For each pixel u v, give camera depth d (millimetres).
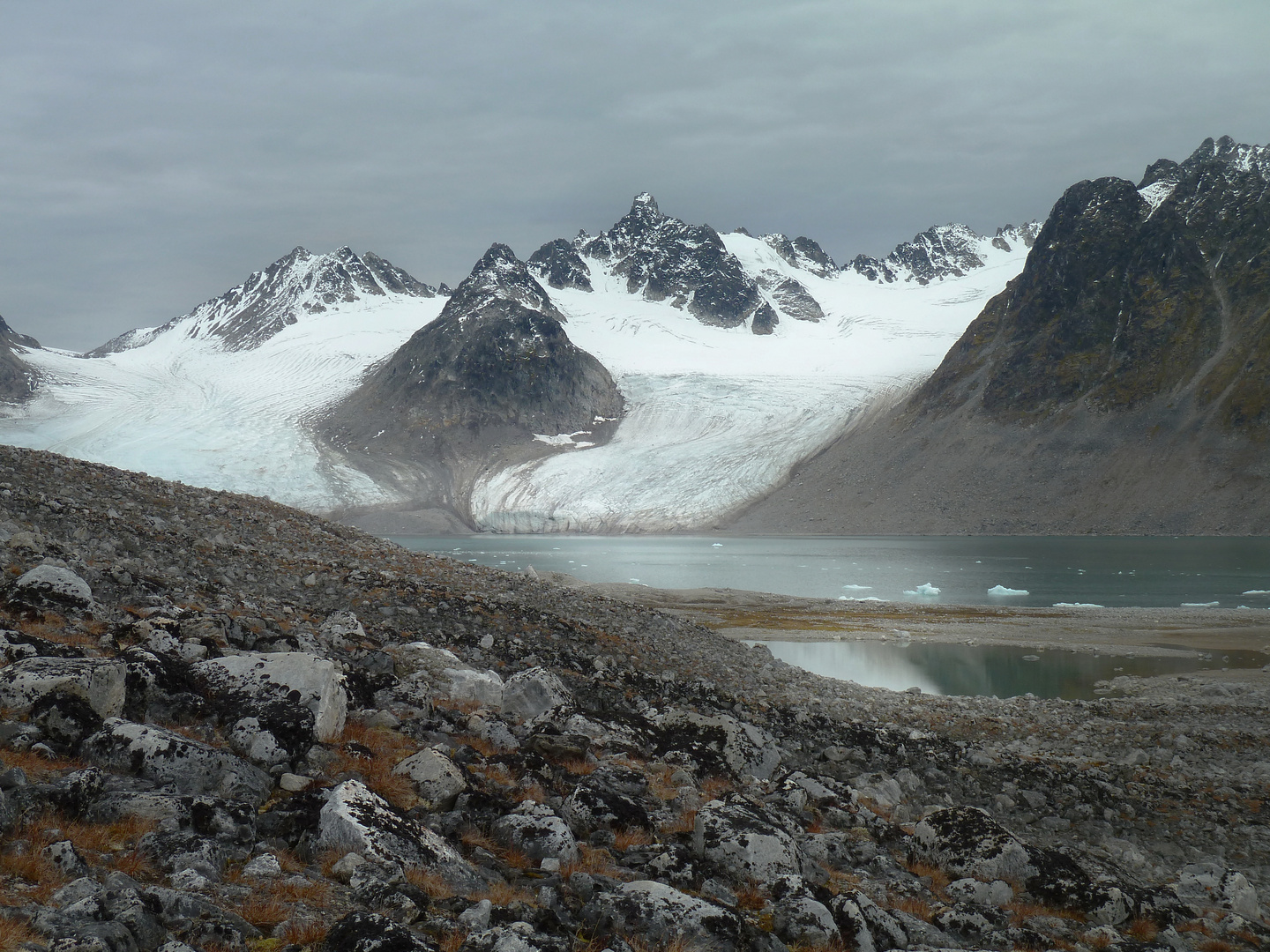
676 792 13906
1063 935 11109
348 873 7766
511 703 17672
